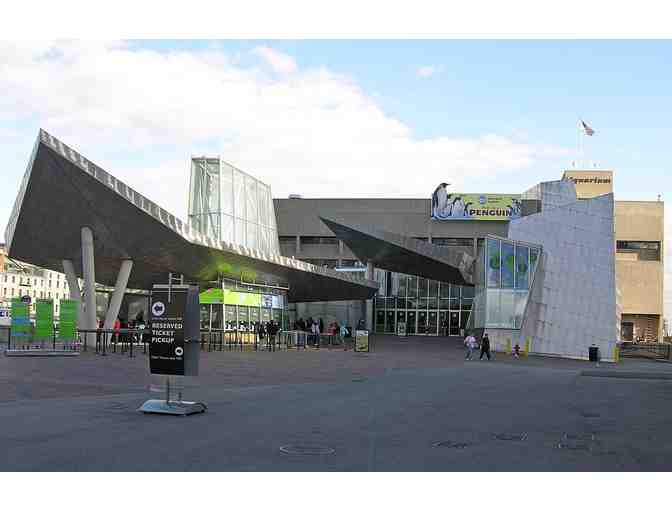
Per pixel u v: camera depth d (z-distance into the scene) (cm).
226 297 3903
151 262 3491
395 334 6781
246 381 1898
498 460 845
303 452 866
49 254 3350
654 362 4247
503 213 7469
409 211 7612
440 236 7569
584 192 8912
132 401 1332
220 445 901
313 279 4544
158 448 870
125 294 4912
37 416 1116
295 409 1304
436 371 2548
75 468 743
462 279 5422
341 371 2394
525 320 4284
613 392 1855
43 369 1956
